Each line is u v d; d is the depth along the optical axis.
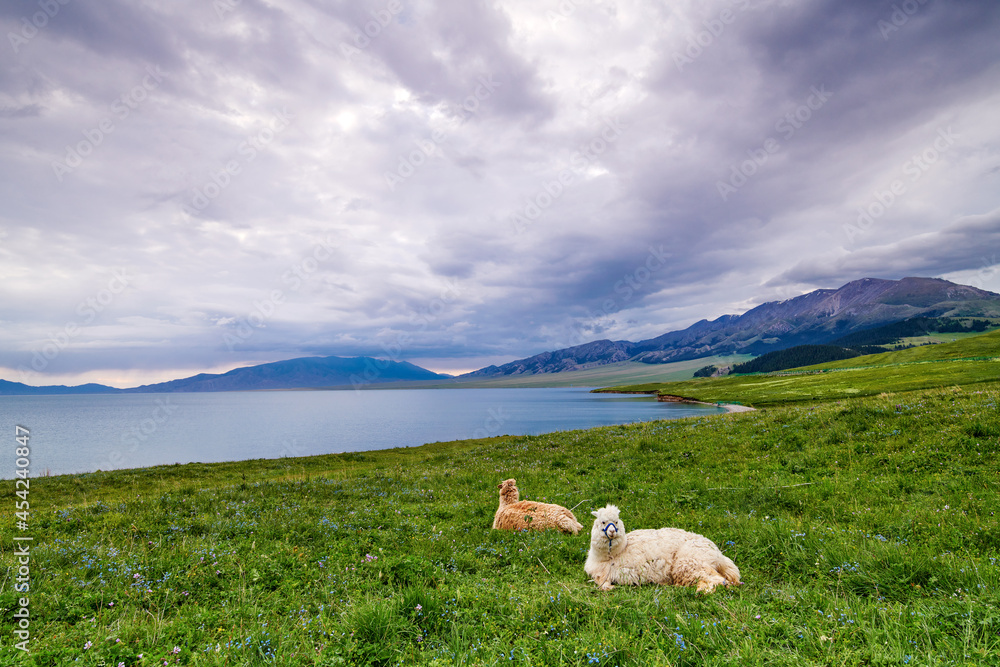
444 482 22.06
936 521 9.55
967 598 5.43
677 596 6.74
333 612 6.75
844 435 18.81
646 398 179.12
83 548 10.73
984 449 14.56
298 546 11.19
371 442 77.44
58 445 83.25
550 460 25.19
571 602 6.43
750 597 6.52
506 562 9.59
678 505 13.95
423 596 6.44
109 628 6.23
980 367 79.38
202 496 20.19
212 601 7.63
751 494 13.87
